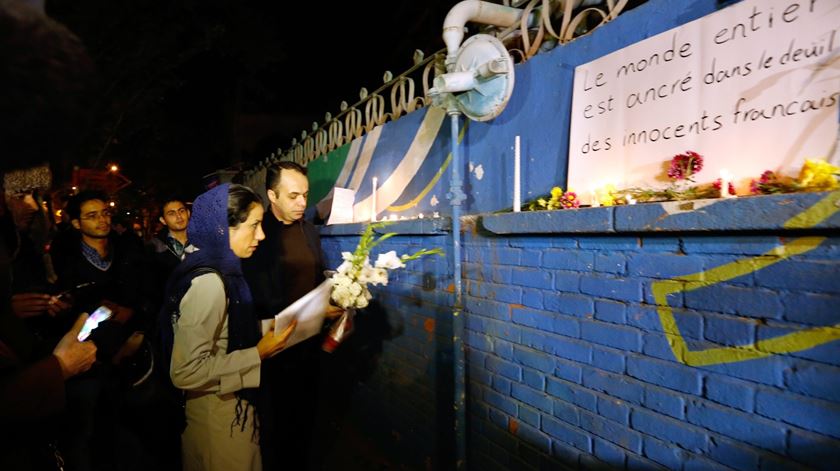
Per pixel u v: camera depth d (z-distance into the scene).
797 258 1.31
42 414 1.40
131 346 2.43
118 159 14.33
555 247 2.13
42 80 0.69
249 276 3.09
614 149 1.94
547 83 2.31
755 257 1.41
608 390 1.88
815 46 1.37
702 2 1.68
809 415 1.28
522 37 2.50
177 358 1.91
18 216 2.34
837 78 1.32
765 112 1.48
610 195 1.90
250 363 2.03
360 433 4.06
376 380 3.79
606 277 1.88
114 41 8.98
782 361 1.34
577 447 2.02
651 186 1.80
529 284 2.28
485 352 2.59
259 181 8.53
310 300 2.38
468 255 2.71
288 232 3.35
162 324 2.11
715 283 1.51
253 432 2.20
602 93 2.00
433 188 3.22
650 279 1.72
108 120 9.65
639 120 1.85
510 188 2.53
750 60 1.52
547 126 2.30
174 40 9.77
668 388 1.65
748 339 1.42
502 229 2.28
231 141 13.51
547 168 2.30
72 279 3.20
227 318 2.12
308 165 5.96
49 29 0.71
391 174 3.80
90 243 3.34
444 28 2.64
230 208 2.11
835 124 1.32
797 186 1.34
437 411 3.02
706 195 1.60
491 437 2.55
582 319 1.99
